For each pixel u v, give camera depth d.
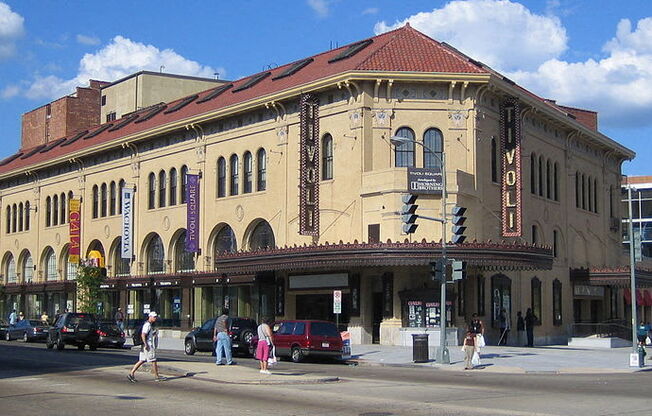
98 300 57.41
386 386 21.81
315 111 43.03
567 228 53.62
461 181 41.00
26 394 19.23
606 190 61.09
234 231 49.00
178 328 53.12
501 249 38.94
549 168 51.97
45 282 66.00
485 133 43.31
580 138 56.09
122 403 17.52
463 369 29.38
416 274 40.34
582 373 28.66
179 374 23.88
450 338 39.09
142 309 57.19
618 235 62.69
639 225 89.38
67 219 65.56
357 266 39.91
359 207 41.31
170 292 54.75
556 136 53.09
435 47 44.88
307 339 32.00
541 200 50.22
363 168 41.41
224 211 49.78
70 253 62.47
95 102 79.88
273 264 41.97
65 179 66.12
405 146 42.00
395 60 42.72
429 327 39.09
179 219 53.31
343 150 42.31
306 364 31.58
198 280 50.38
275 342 33.25
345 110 42.34
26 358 32.25
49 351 38.66
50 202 68.44
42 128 82.50
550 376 27.00
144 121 60.72
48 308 68.12
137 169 57.53
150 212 56.06
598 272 52.88
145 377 23.45
